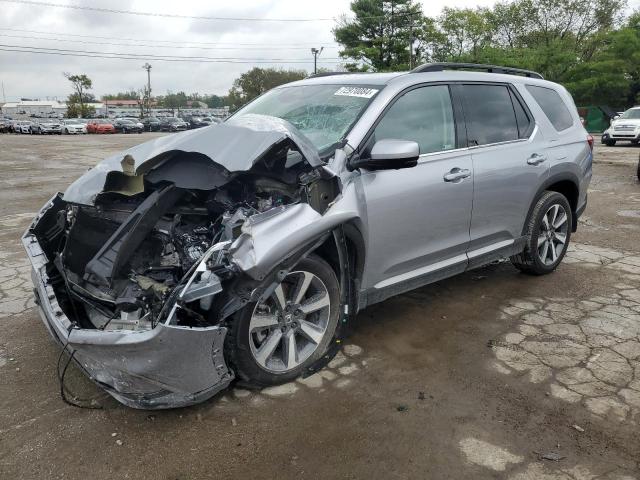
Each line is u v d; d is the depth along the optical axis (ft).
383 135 12.09
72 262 10.83
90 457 8.91
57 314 9.66
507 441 9.29
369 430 9.59
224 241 9.36
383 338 13.11
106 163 11.80
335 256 11.38
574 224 18.47
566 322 14.03
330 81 14.23
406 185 12.19
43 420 9.85
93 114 284.41
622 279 17.38
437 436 9.43
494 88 15.28
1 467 8.67
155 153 10.65
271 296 10.39
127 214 10.97
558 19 159.94
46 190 37.99
